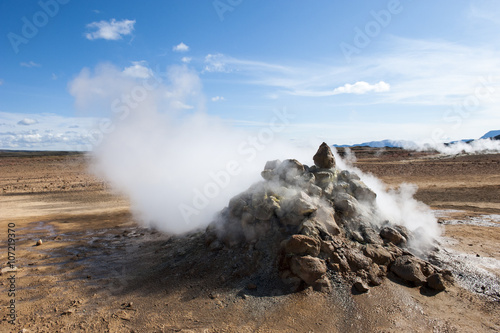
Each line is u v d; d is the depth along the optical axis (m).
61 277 7.53
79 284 7.07
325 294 5.71
